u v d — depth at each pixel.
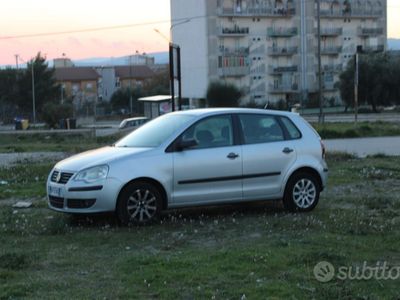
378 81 76.50
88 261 6.51
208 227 8.25
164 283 5.62
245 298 5.16
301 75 90.31
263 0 88.12
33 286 5.58
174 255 6.65
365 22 95.38
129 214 8.28
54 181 8.49
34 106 87.31
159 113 45.38
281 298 5.18
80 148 24.27
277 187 9.23
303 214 9.20
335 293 5.30
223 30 86.19
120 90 103.44
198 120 8.84
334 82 91.56
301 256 6.44
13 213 9.50
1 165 17.08
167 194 8.46
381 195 11.08
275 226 8.23
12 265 6.27
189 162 8.58
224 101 74.69
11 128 63.94
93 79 126.62
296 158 9.37
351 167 15.60
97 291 5.44
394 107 79.44
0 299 5.21
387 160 17.58
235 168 8.88
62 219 8.66
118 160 8.28
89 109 92.31
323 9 91.50
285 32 89.38
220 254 6.60
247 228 8.18
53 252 6.94
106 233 7.86
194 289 5.45
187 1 88.25
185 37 89.50
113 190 8.16
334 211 9.42
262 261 6.32
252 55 88.12
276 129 9.39
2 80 91.88
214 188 8.77
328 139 29.02
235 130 9.04
